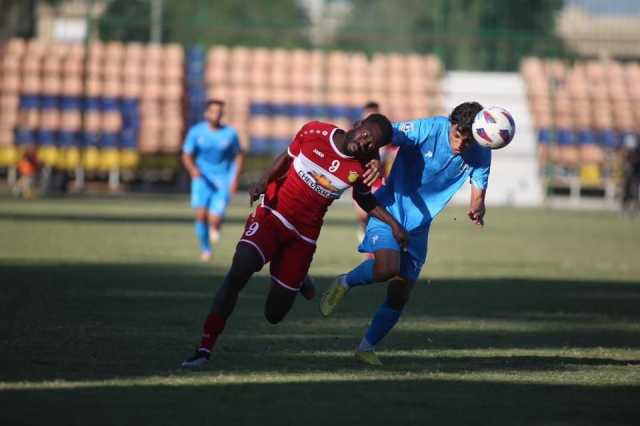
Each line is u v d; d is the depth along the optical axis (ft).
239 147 151.84
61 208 269.23
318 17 518.37
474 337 82.79
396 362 69.10
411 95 427.74
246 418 50.29
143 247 166.61
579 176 408.87
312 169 65.31
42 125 390.21
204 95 411.54
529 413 52.95
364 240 68.44
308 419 50.47
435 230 247.91
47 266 132.46
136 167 386.32
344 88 423.64
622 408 54.75
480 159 68.80
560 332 87.40
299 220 66.18
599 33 444.14
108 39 421.18
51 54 411.54
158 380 59.52
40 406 51.62
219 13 516.32
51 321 84.17
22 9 504.84
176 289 110.93
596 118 429.38
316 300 107.14
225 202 151.53
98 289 109.09
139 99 402.52
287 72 422.82
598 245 202.69
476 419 51.34
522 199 408.87
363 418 50.98
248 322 87.40
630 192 335.88
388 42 465.88
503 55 447.42
